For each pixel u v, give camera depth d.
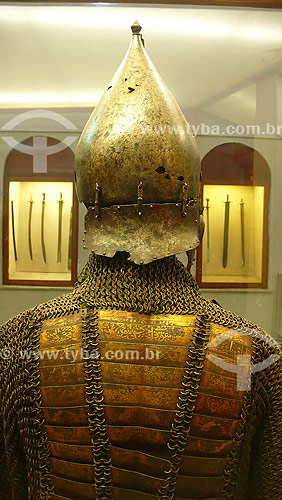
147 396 1.11
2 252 2.30
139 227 1.14
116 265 1.19
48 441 1.14
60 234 2.28
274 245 2.47
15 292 2.34
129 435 1.12
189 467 1.13
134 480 1.13
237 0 1.81
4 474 1.26
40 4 1.80
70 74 2.00
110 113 1.18
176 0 1.79
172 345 1.13
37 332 1.16
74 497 1.14
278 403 1.21
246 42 1.95
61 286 2.32
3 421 1.20
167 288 1.20
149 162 1.13
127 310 1.15
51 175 2.21
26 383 1.15
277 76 2.03
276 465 1.21
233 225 2.47
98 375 1.11
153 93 1.19
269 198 2.38
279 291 2.49
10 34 1.91
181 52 1.96
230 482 1.17
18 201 2.27
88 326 1.13
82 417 1.11
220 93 2.03
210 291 2.50
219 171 2.29
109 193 1.16
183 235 1.17
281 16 1.87
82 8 1.83
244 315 2.51
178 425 1.11
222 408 1.14
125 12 1.86
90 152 1.18
